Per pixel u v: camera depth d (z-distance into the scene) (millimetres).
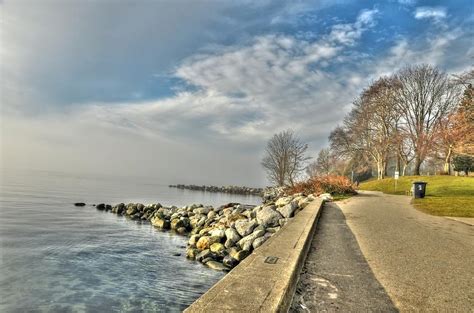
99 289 9922
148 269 12102
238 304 3115
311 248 7105
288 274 4184
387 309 3924
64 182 94188
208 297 3273
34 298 9039
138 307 8680
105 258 13555
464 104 29672
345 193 28219
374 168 67500
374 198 24125
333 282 4840
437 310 3945
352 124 55844
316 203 16109
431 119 48344
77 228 20938
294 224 8992
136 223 24672
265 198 59781
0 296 9047
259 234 13055
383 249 7230
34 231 18859
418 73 49062
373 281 4953
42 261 12617
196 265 12633
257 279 3910
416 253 6930
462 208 16297
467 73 29438
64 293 9500
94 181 122500
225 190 118625
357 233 9234
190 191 110688
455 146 33469
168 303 8992
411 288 4691
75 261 12906
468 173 53375
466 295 4480
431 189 31766
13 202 34438
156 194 74438
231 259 12273
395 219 12641
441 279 5172
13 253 13531
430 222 12172
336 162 66562
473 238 9188
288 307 3736
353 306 3975
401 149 51438
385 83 49656
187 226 21938
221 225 17375
